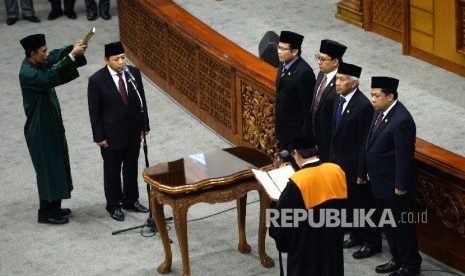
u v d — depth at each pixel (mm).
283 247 12570
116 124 15656
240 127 17875
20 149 18641
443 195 13898
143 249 15031
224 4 23797
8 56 23344
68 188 15914
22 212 16344
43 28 25047
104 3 25438
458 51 19016
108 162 15852
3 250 15203
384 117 13641
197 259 14656
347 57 20234
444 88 18703
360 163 13992
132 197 16141
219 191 13859
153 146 18406
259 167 14031
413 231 13797
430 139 16766
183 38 19281
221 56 17828
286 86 15516
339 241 12562
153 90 21062
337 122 14305
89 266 14625
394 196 13680
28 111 15672
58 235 15578
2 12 26547
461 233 13820
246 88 17359
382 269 13977
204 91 18953
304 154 12500
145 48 21500
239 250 14781
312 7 23172
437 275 13953
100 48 23484
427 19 19562
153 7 20484
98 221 15945
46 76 15398
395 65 19781
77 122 19656
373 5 21203
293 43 15281
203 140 18578
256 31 21922
